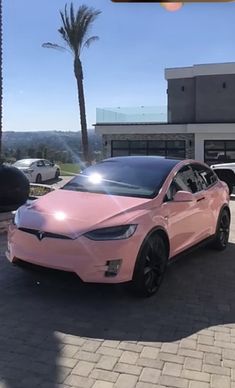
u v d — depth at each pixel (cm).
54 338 439
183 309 522
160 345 430
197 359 406
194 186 714
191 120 3828
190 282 624
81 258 502
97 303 530
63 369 383
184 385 364
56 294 554
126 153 3741
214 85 3719
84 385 361
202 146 3544
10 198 992
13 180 1001
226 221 829
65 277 514
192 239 680
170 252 609
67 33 3338
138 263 528
